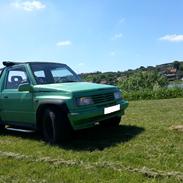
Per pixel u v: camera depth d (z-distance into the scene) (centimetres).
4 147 709
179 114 1066
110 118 770
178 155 578
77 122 671
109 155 598
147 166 527
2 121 849
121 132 786
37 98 729
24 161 596
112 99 746
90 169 530
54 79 798
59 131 692
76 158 595
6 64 839
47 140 724
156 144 656
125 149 632
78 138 747
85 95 690
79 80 850
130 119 994
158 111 1182
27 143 743
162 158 563
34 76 769
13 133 884
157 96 2150
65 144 701
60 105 677
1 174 533
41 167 552
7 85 834
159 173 488
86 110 682
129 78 4025
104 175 497
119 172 504
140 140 694
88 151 638
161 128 810
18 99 782
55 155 623
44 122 727
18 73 806
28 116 766
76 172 516
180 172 491
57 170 534
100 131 808
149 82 4044
